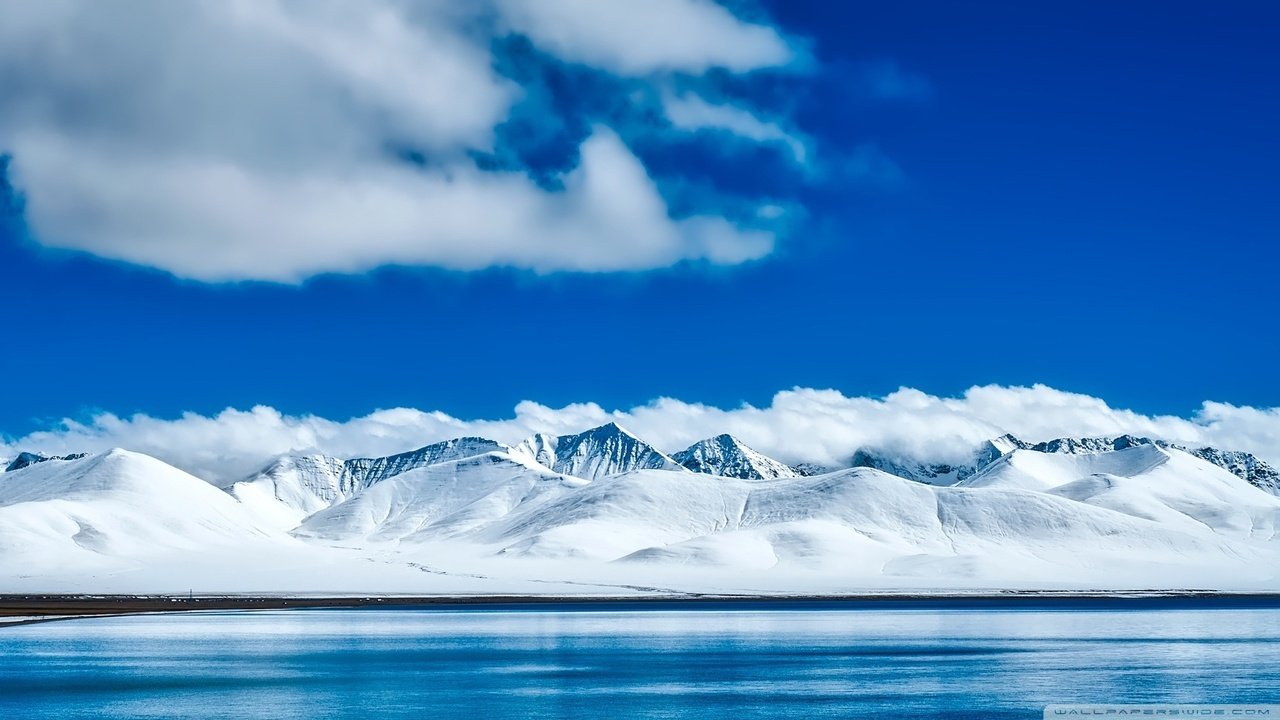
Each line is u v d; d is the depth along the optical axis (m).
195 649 117.88
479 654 112.25
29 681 88.12
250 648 119.69
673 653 112.56
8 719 68.75
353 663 102.50
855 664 99.44
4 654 111.75
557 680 88.56
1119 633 135.75
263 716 69.75
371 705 74.31
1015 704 73.12
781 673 92.69
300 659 106.88
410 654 112.12
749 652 113.38
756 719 68.00
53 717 69.44
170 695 79.31
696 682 86.81
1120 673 89.44
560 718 68.81
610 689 82.69
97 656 109.50
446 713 70.81
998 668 94.38
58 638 134.88
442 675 92.19
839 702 74.75
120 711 71.75
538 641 130.38
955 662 100.06
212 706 73.88
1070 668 93.69
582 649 118.12
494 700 76.88
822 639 130.75
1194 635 131.62
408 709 72.62
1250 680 83.94
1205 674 88.25
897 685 83.44
